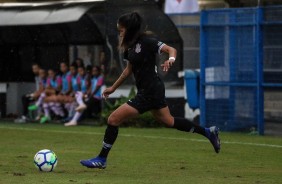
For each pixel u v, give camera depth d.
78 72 65.19
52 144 46.81
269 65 53.06
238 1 69.44
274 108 53.12
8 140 49.62
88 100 63.44
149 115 59.91
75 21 60.91
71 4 63.78
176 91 63.94
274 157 39.72
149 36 31.22
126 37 31.22
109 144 31.77
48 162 32.84
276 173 33.09
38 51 70.69
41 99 67.38
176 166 35.50
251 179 30.94
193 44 76.06
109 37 62.06
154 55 31.22
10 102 71.81
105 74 62.62
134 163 36.62
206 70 56.97
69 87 66.00
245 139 50.25
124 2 62.28
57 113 66.44
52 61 69.81
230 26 55.25
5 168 34.12
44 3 67.81
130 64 31.84
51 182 29.30
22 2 74.19
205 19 56.75
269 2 66.62
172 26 64.31
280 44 52.22
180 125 32.72
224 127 56.22
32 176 31.17
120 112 31.44
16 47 71.88
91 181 29.67
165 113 32.09
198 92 62.38
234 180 30.53
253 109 54.28
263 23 53.06
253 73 54.09
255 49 53.72
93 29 65.25
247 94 54.59
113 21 61.88
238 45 54.84
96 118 64.81
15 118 70.75
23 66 71.81
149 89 31.27
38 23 64.12
